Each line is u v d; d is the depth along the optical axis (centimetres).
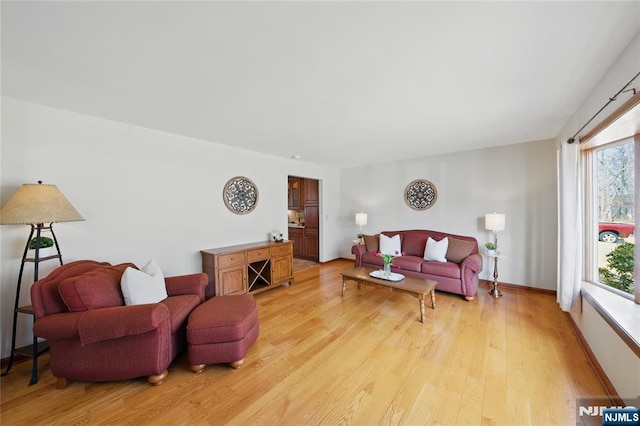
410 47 146
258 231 416
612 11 117
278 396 166
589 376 181
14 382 182
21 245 214
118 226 268
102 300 181
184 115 251
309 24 126
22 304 213
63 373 173
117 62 159
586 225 253
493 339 232
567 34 134
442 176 439
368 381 179
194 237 333
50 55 150
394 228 501
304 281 427
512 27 129
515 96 211
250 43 141
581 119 228
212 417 149
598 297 202
